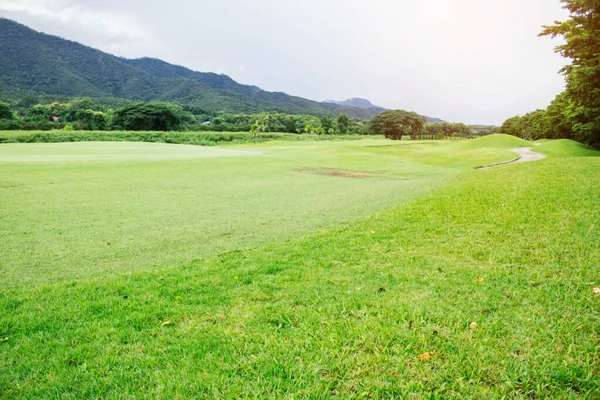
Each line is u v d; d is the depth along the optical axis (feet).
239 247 22.00
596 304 12.30
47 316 13.17
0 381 9.61
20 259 20.20
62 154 95.66
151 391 8.96
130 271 18.13
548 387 8.64
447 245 19.74
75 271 18.39
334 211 32.37
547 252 17.52
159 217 30.94
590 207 24.97
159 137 268.21
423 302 13.01
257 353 10.48
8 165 64.85
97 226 27.81
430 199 33.09
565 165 48.37
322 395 8.56
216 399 8.61
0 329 12.32
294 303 13.65
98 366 10.12
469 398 8.33
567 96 112.68
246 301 14.01
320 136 355.36
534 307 12.32
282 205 36.19
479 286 14.28
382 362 9.70
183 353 10.57
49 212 32.71
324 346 10.55
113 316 13.12
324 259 18.53
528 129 342.64
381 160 109.29
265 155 114.21
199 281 16.19
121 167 68.13
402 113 403.95
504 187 35.81
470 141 196.03
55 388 9.26
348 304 13.14
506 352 9.89
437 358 9.77
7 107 297.74
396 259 17.97
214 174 64.49
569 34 98.58
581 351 9.74
